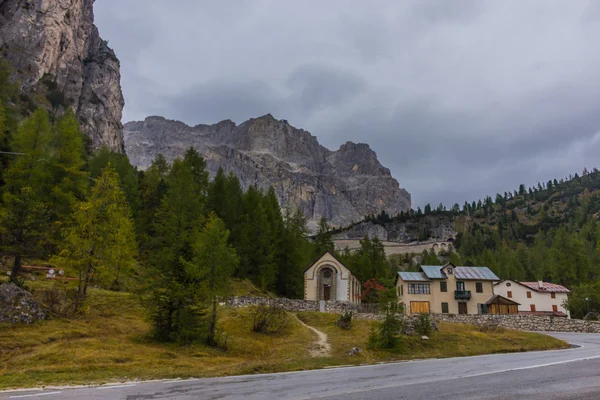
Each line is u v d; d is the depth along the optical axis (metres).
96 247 33.88
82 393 14.02
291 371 21.12
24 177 45.09
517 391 13.46
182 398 12.98
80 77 178.00
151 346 25.98
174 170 62.00
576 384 14.70
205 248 30.16
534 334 39.06
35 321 26.83
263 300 46.69
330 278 65.94
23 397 13.23
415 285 64.56
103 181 35.78
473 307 63.09
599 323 47.50
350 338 34.41
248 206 76.50
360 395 13.19
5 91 81.50
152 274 29.73
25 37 153.25
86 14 199.62
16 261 31.14
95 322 29.83
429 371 19.67
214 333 29.75
